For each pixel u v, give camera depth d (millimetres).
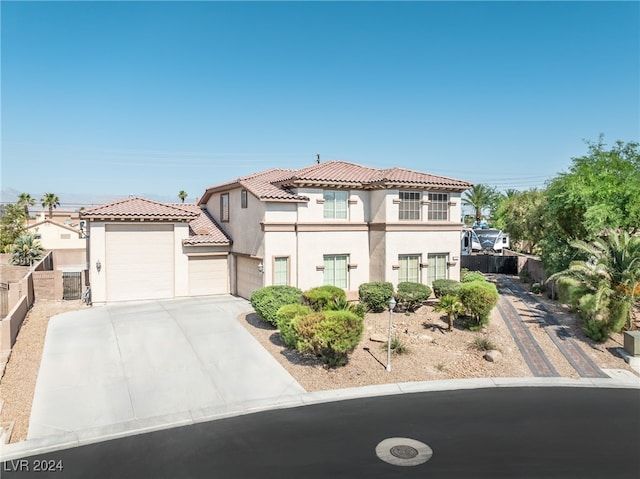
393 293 22266
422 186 24047
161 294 24766
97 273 23062
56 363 14617
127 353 15641
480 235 44688
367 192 24719
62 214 78500
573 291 20094
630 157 25203
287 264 22672
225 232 27719
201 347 16391
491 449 9969
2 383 13000
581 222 25156
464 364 15977
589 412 12234
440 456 9602
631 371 15977
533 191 41750
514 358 16797
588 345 18406
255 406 12000
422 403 12617
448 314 19375
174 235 25000
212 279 26406
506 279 33031
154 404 11945
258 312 19141
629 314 19062
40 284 24062
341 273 24109
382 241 23734
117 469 8938
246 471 8867
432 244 24922
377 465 9164
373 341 17625
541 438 10562
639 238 20734
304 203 22953
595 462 9477
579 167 25953
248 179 25516
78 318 20219
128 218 23406
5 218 51250
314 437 10359
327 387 13461
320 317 14750
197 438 10266
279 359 15414
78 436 10250
